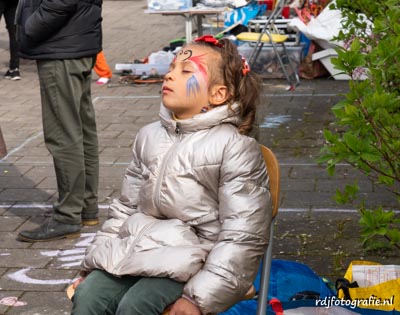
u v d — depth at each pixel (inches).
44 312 174.4
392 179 144.7
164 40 561.3
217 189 124.5
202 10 403.9
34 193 253.8
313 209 230.8
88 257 126.6
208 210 124.3
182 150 125.3
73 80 205.8
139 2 785.6
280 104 362.3
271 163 128.8
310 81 409.4
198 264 119.3
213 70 128.3
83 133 217.8
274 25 416.2
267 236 121.0
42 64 204.4
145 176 128.8
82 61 206.5
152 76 426.6
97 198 223.9
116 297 123.6
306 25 408.5
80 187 212.4
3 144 199.3
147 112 360.5
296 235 211.9
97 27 208.8
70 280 190.1
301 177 261.9
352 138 132.9
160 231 122.6
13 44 430.9
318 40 406.9
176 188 124.3
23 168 279.9
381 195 239.6
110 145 308.0
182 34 584.7
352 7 189.9
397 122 135.1
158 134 129.9
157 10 407.2
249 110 131.5
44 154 297.4
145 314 117.3
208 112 126.0
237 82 129.1
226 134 125.0
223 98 128.9
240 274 116.4
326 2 413.7
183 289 116.6
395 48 139.6
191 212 124.1
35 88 415.2
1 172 275.1
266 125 327.0
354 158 133.0
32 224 226.7
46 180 266.5
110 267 122.6
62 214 212.7
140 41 559.8
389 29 153.0
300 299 141.9
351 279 147.8
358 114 133.6
